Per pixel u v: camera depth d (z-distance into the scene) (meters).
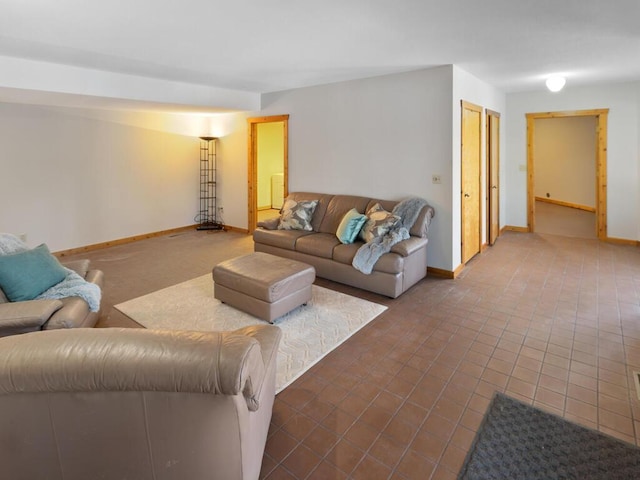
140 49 3.46
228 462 1.37
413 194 4.55
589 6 2.60
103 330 1.32
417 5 2.52
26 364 1.21
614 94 5.66
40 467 1.38
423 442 1.94
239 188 6.90
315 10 2.57
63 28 2.89
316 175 5.46
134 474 1.38
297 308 3.58
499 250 5.62
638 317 3.34
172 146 6.82
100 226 5.90
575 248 5.66
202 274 4.64
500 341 2.96
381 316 3.43
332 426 2.06
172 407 1.29
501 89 6.05
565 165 9.55
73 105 5.23
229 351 1.25
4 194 4.85
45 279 2.75
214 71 4.37
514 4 2.54
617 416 2.11
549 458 1.82
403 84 4.46
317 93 5.30
